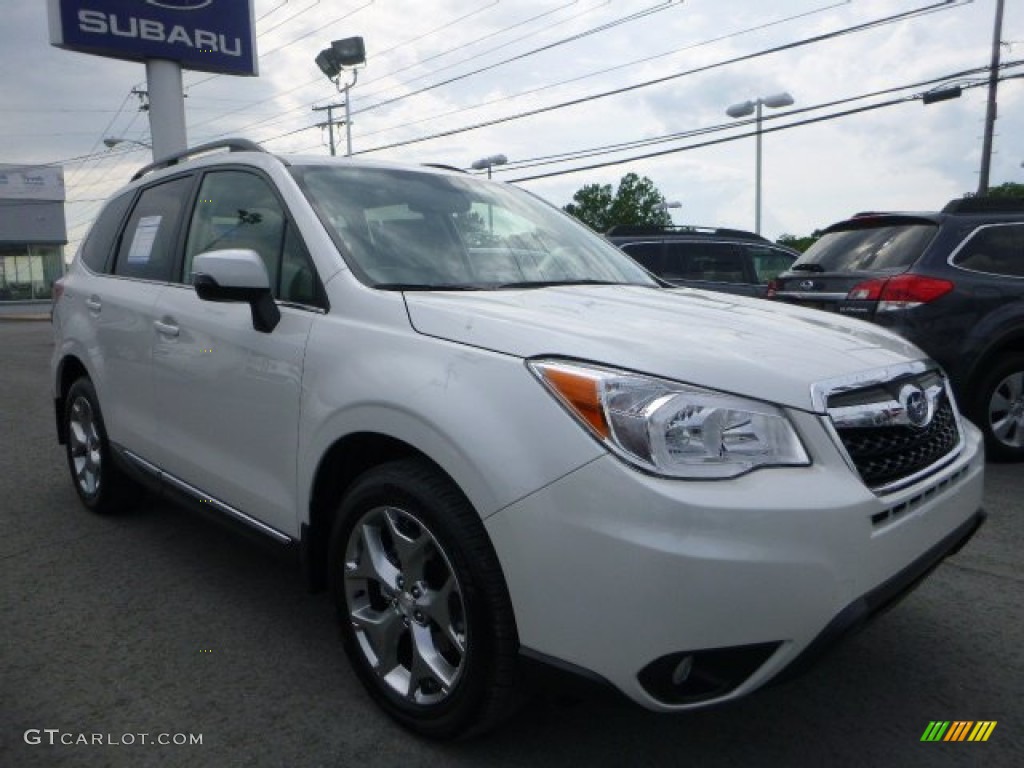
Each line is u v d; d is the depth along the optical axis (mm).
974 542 4105
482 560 2145
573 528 1977
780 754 2402
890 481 2232
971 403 5660
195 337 3291
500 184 3957
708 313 2744
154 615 3316
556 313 2506
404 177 3488
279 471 2871
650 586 1905
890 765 2359
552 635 2039
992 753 2410
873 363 2359
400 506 2363
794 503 1966
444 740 2410
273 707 2641
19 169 38062
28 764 2340
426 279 2932
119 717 2586
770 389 2098
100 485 4395
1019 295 5473
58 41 19188
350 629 2641
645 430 1974
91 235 4742
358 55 23469
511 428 2100
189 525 4418
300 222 2996
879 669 2883
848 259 6133
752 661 2010
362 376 2475
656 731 2510
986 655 2982
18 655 2984
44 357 14703
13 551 4027
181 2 20750
